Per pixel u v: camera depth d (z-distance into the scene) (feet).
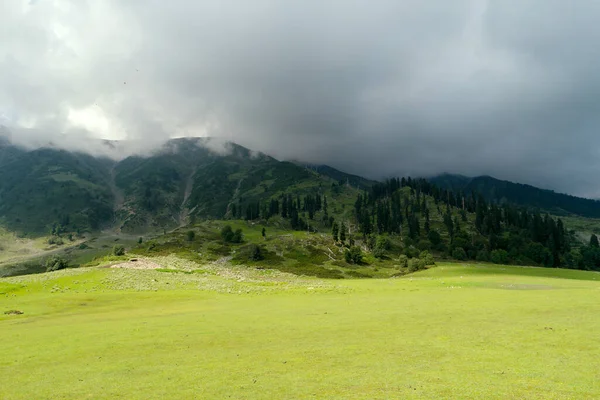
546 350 81.87
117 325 138.10
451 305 152.35
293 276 495.82
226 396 64.18
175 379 74.74
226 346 100.17
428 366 74.90
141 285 294.05
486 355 80.33
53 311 195.62
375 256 648.38
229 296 240.53
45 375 82.23
